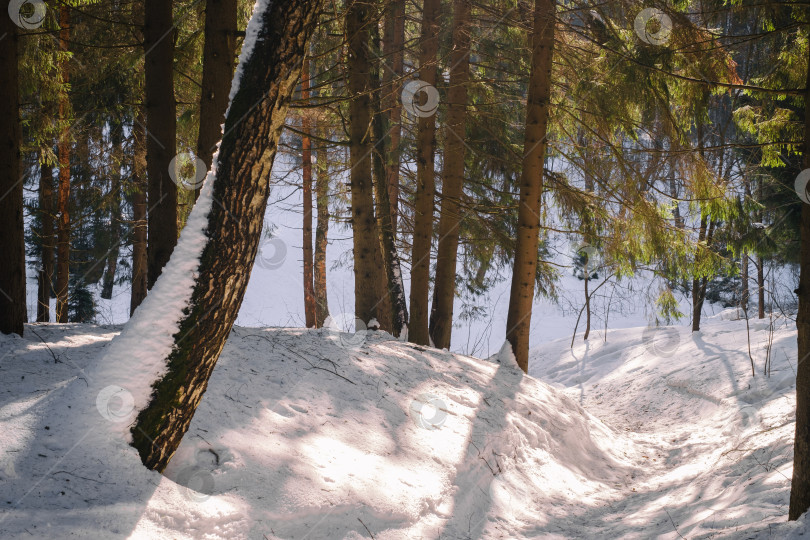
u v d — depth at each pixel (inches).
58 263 429.4
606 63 298.8
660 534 166.7
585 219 384.8
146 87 232.8
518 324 354.0
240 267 119.0
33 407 126.6
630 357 537.6
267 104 111.1
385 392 221.0
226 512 121.8
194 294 117.4
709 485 216.1
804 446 137.9
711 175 300.0
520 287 351.9
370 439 182.5
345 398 202.7
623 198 343.0
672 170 305.0
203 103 221.6
